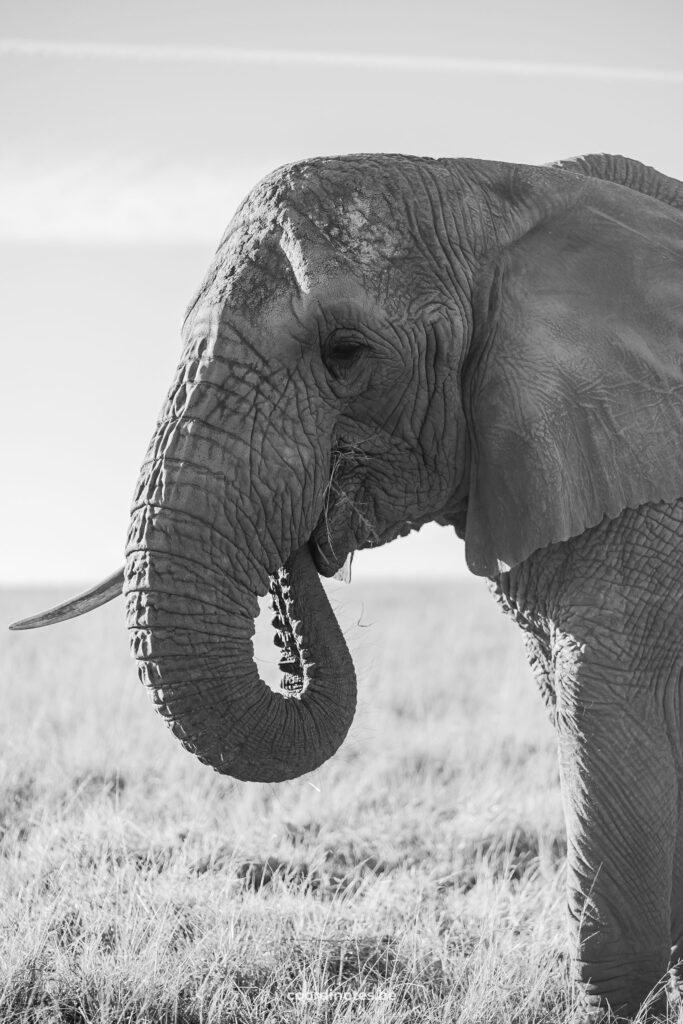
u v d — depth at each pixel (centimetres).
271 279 799
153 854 1181
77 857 1141
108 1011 885
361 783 1524
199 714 774
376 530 858
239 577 786
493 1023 895
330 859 1259
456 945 1009
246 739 780
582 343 834
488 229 841
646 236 860
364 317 798
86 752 1625
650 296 848
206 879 1095
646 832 838
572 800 850
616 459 827
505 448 827
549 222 854
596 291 845
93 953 927
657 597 843
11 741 1647
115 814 1297
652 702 844
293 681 857
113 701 2020
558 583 853
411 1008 907
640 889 842
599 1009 855
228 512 784
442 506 864
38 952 929
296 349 797
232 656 779
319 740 803
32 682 2255
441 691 2352
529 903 1122
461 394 840
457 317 824
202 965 934
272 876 1150
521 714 2047
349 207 812
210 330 802
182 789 1470
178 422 794
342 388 812
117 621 3656
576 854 852
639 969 848
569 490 821
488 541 837
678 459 836
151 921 971
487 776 1597
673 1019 863
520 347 832
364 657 2375
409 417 828
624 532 844
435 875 1227
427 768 1669
